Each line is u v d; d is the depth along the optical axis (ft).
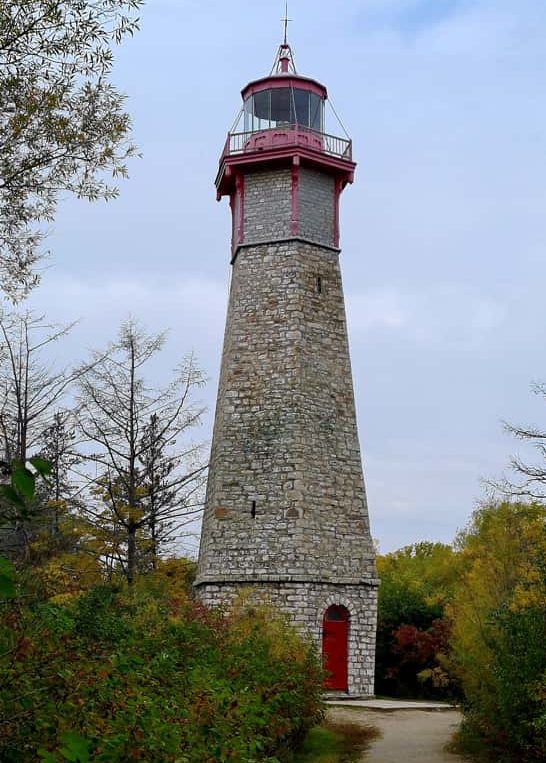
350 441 107.45
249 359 108.17
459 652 69.67
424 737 71.26
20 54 39.27
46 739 24.61
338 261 112.78
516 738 54.13
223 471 104.99
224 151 116.06
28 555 52.01
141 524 96.43
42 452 98.99
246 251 111.75
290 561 99.81
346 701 96.89
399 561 188.44
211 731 31.83
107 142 41.81
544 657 52.13
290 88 117.91
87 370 114.62
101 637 39.42
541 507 87.35
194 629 53.36
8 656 25.59
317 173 113.29
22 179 41.63
